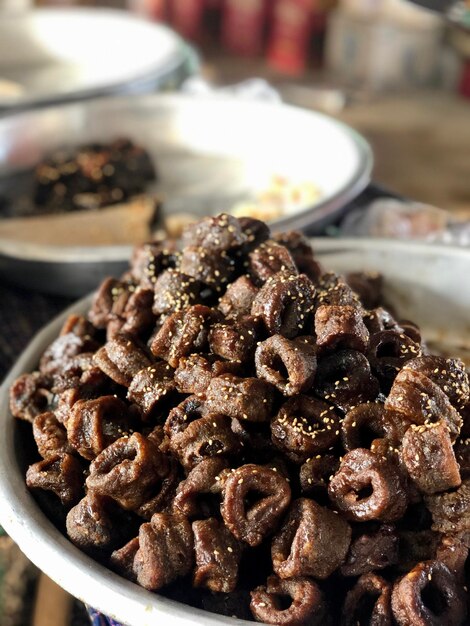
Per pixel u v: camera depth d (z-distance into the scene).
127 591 0.34
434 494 0.36
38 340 0.53
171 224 0.85
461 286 0.60
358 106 1.93
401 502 0.35
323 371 0.40
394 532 0.36
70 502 0.41
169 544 0.36
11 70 1.44
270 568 0.38
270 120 0.99
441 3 0.69
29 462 0.45
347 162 0.85
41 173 0.95
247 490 0.36
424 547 0.37
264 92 1.25
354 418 0.38
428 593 0.35
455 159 1.67
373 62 2.05
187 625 0.32
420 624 0.33
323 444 0.38
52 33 1.44
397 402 0.37
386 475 0.35
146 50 1.33
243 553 0.37
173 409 0.40
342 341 0.40
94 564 0.36
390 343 0.43
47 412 0.45
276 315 0.41
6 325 0.70
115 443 0.39
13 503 0.39
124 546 0.38
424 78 2.04
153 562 0.35
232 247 0.47
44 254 0.69
